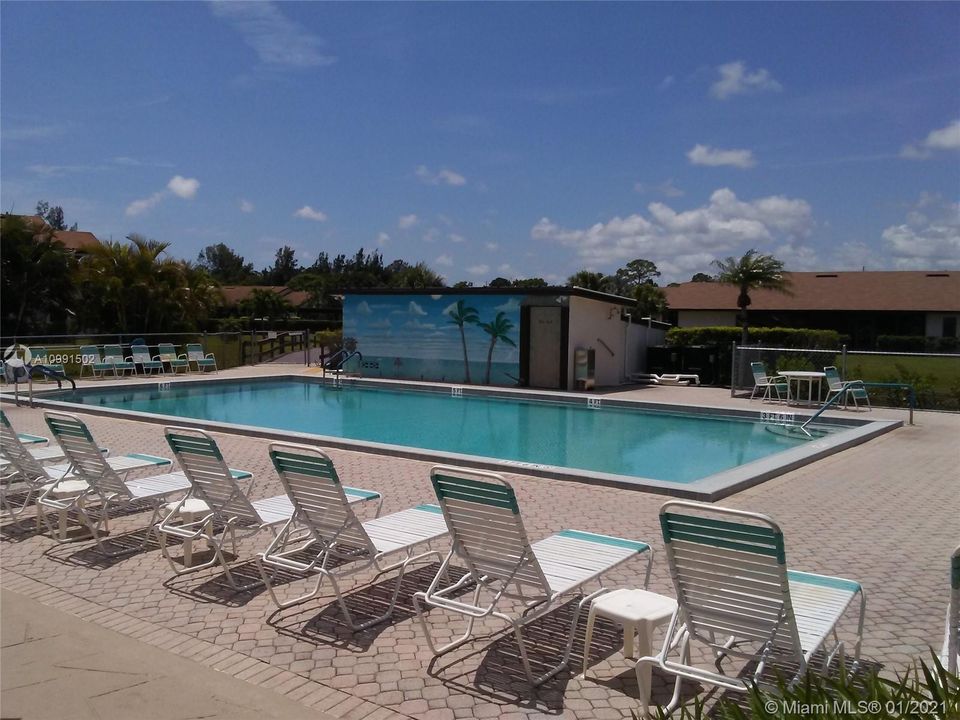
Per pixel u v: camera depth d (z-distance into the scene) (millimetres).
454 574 5691
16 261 36156
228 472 5520
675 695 3500
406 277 62719
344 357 23094
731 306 41156
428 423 15969
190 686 3928
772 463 9797
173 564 5633
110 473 6191
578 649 4441
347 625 4734
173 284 33625
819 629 3646
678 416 16766
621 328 22625
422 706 3758
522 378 20266
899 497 8289
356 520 4801
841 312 38906
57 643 4449
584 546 5012
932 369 17609
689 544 3582
